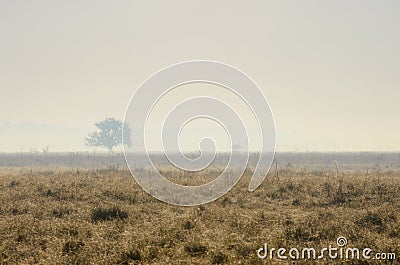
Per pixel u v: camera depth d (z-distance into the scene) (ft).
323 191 82.94
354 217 63.26
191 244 49.70
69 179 95.40
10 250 48.85
